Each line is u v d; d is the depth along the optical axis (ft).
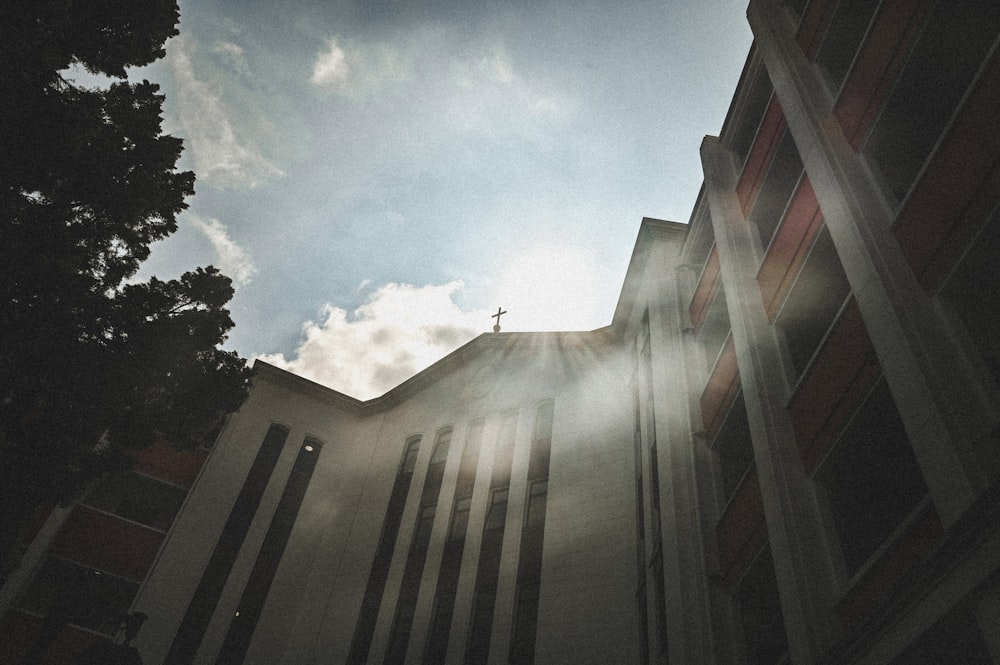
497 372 100.12
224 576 86.53
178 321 43.24
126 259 42.86
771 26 47.06
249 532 91.15
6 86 33.47
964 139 25.79
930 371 24.40
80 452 39.09
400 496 95.40
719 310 57.06
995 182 23.91
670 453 53.72
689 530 48.65
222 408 46.83
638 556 65.77
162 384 44.06
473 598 76.33
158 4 39.81
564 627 67.10
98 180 38.14
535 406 91.86
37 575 76.18
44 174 36.45
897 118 32.94
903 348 25.58
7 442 36.65
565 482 80.18
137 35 39.93
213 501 90.38
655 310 70.08
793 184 47.60
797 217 41.04
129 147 40.86
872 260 29.07
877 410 30.45
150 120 41.86
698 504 48.49
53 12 33.94
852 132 35.17
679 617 44.19
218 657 80.84
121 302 40.63
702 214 63.87
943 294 25.98
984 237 24.39
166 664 77.66
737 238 50.34
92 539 80.53
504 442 91.20
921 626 22.34
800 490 34.37
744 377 41.86
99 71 40.11
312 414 107.24
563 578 71.26
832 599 30.12
